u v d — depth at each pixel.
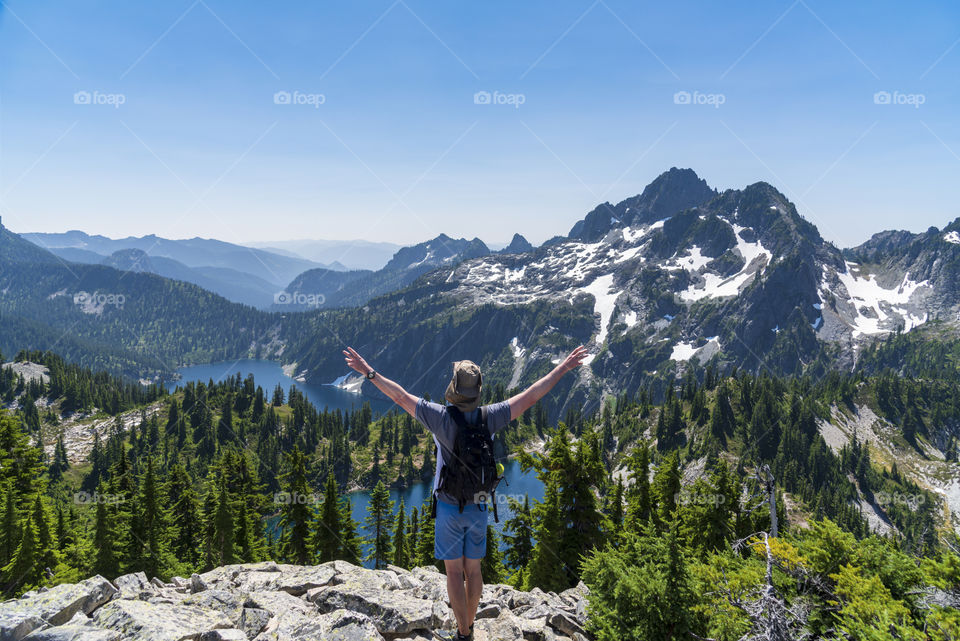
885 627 6.31
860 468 179.12
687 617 7.74
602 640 7.68
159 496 48.78
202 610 6.30
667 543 8.66
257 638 5.80
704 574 8.73
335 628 5.88
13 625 4.84
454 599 4.88
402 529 57.19
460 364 4.64
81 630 4.96
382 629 6.33
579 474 30.42
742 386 195.00
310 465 183.75
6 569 34.78
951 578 7.62
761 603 7.39
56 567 37.72
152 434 198.00
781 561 8.81
